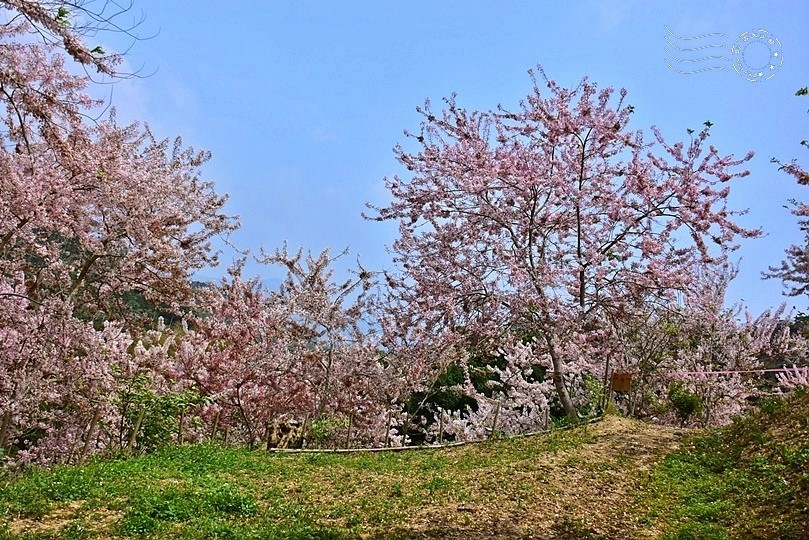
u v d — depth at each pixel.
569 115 14.45
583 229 15.03
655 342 16.77
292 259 18.48
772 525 7.07
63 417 13.23
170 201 13.27
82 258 13.11
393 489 9.28
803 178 9.88
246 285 17.25
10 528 6.81
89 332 11.76
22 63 8.38
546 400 17.81
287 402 17.42
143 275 13.13
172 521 7.29
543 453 11.16
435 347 14.17
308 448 15.36
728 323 17.45
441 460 11.68
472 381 22.58
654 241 13.61
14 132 7.98
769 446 9.63
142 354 15.56
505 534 7.34
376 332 17.91
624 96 14.44
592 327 14.18
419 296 14.63
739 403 16.89
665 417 16.31
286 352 16.98
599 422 13.49
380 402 17.98
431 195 14.76
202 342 16.86
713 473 9.52
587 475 9.67
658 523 7.75
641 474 9.67
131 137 12.05
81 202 11.29
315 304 17.84
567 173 14.91
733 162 13.68
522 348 17.81
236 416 17.48
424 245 14.95
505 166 14.05
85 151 8.32
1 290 11.34
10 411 11.10
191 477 9.71
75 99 8.75
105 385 12.05
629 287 14.24
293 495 9.12
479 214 14.56
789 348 19.11
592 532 7.45
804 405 10.73
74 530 6.67
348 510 8.26
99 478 9.12
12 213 9.92
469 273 14.48
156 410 13.38
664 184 13.84
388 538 7.15
